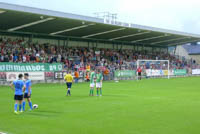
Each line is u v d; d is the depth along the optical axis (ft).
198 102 51.52
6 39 120.67
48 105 48.65
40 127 31.63
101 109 43.80
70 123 33.58
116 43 174.29
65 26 119.85
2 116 38.45
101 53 156.35
